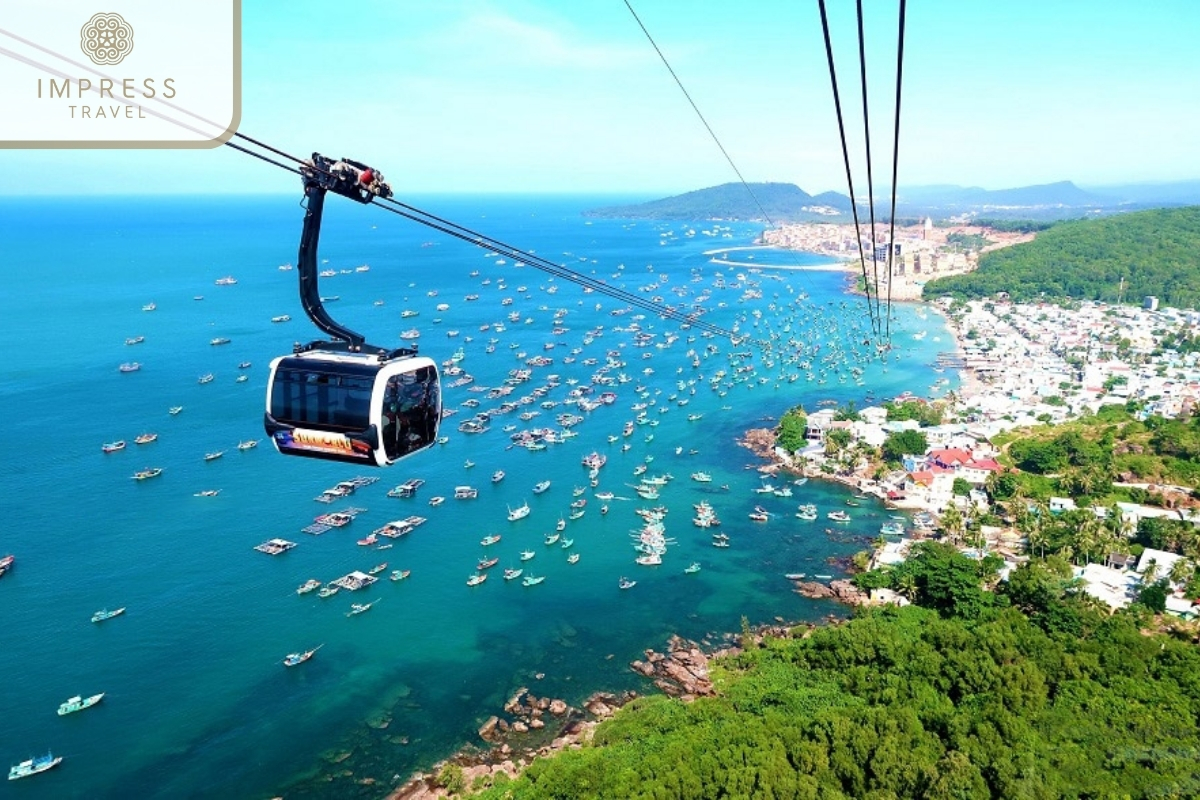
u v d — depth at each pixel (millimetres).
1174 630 108188
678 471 175750
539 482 166500
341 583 122125
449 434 193250
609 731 86250
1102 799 62125
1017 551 136750
